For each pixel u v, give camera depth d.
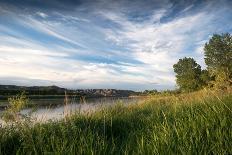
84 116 6.86
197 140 3.69
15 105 5.98
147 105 11.80
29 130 4.94
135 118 7.23
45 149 3.88
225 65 53.34
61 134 4.74
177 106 6.81
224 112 4.48
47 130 5.09
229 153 3.36
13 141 4.57
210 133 3.90
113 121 6.32
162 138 3.92
